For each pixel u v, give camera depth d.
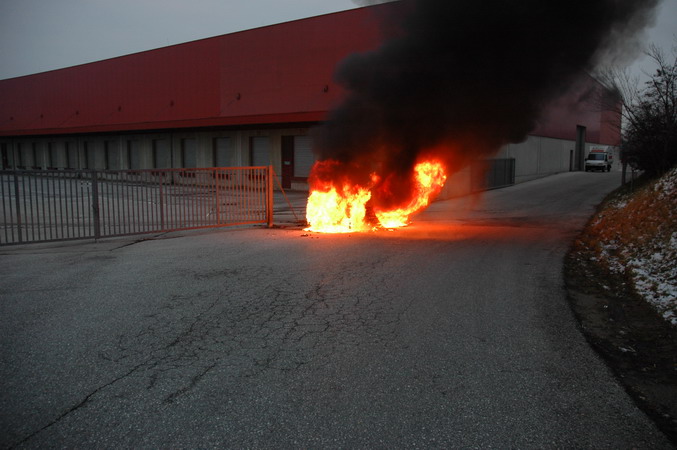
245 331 4.57
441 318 4.97
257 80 24.66
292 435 2.85
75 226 12.07
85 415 3.06
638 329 4.84
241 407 3.17
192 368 3.75
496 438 2.84
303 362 3.88
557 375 3.68
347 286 6.20
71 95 35.72
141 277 6.65
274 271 7.03
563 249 9.22
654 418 3.12
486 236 10.70
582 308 5.56
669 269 6.46
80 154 36.34
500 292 5.98
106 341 4.29
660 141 14.92
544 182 29.06
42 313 5.05
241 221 12.00
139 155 32.25
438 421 3.01
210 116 26.84
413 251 8.68
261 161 26.11
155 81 29.75
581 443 2.80
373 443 2.77
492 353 4.08
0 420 3.00
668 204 8.88
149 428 2.92
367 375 3.65
